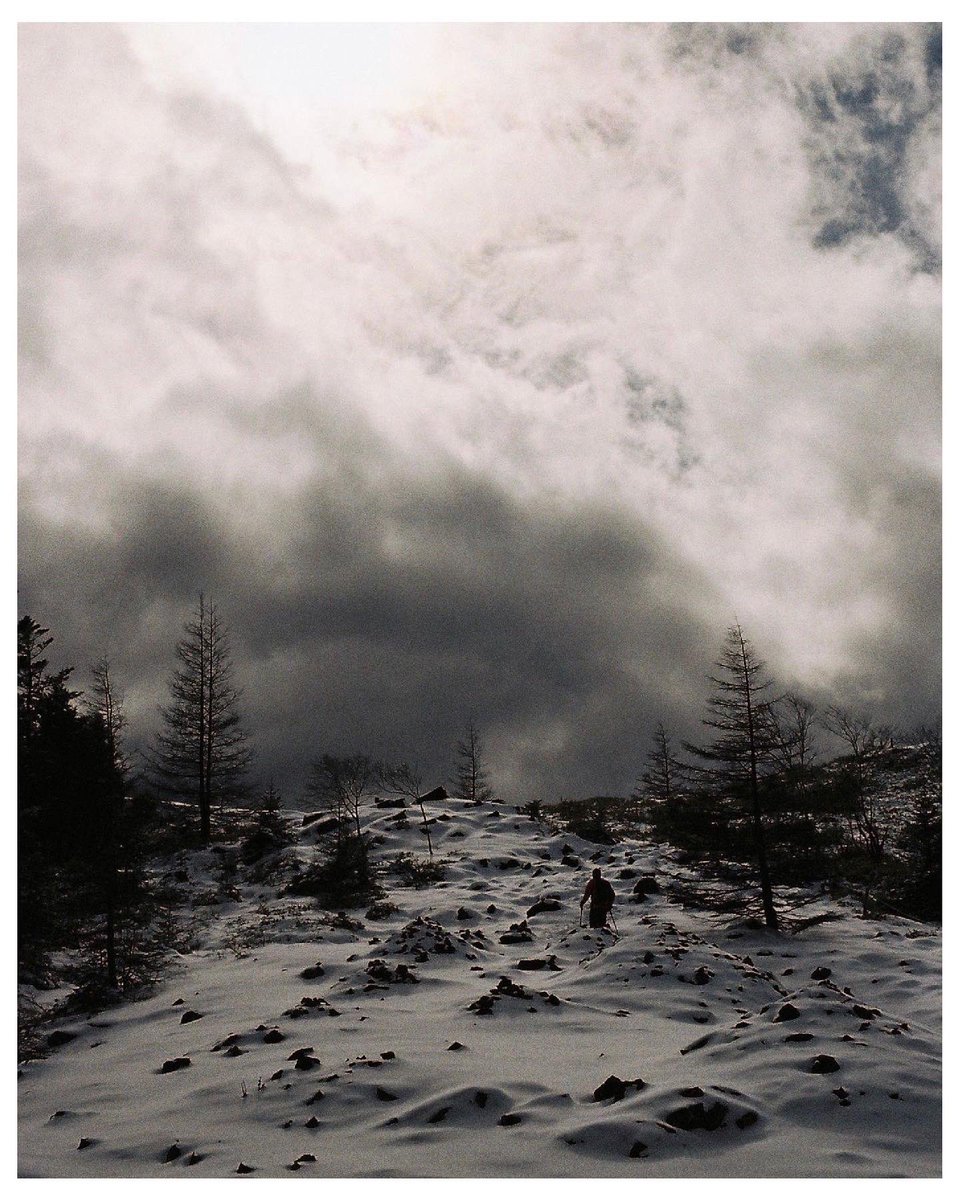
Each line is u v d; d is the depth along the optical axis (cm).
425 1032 1411
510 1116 957
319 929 2700
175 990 2020
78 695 3706
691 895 2706
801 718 3800
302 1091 1099
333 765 4512
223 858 3850
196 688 4488
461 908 2889
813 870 2589
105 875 2148
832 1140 859
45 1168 923
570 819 4934
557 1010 1577
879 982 1872
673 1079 1036
